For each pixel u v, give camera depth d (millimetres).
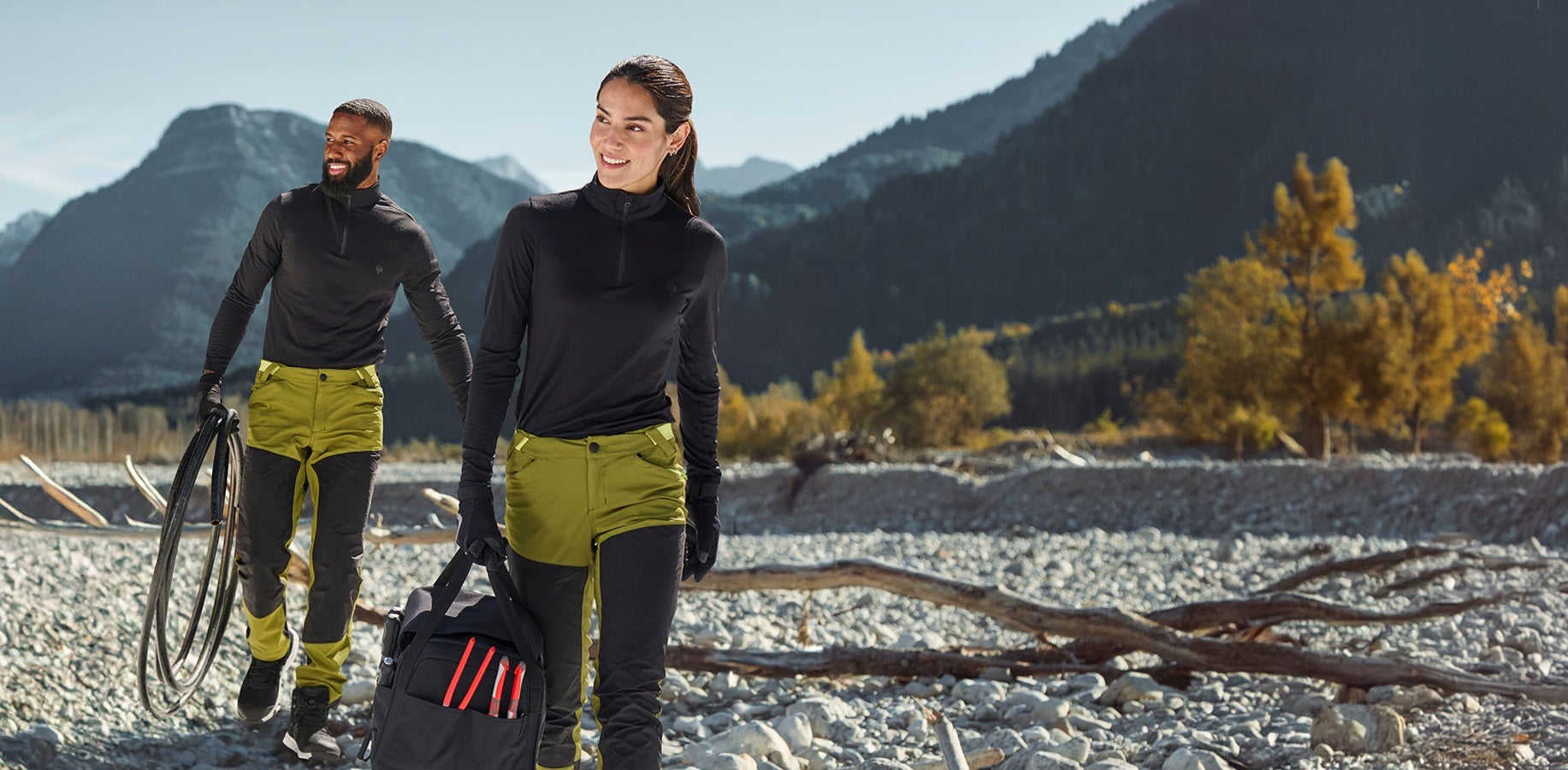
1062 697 4930
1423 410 26281
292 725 4098
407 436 136625
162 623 3857
